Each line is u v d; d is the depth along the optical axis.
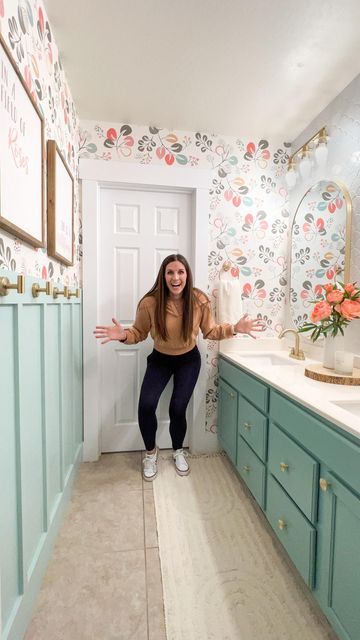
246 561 1.24
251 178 2.05
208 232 2.01
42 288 1.04
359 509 0.79
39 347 1.08
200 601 1.07
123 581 1.14
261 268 2.10
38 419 1.09
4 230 0.80
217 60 1.38
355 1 1.11
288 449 1.17
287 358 1.86
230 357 1.87
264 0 1.11
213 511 1.53
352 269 1.50
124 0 1.10
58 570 1.18
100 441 2.09
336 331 1.35
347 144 1.54
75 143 1.76
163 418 2.15
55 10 1.14
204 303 1.82
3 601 0.81
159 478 1.80
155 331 1.77
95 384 1.96
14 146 0.82
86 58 1.37
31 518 1.02
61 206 1.35
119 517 1.48
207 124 1.90
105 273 2.01
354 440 0.84
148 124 1.90
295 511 1.11
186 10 1.15
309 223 1.87
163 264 1.70
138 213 2.02
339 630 0.87
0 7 0.77
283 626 1.00
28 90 0.90
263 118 1.83
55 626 0.98
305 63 1.40
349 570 0.84
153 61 1.39
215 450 2.14
